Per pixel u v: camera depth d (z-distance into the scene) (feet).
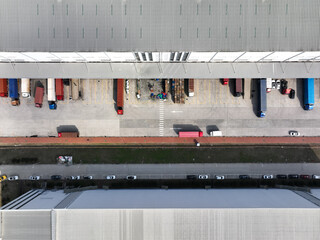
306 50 124.16
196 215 134.92
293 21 124.47
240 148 163.84
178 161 163.73
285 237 133.28
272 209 133.69
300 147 163.43
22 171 163.43
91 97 164.14
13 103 159.74
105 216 134.10
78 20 126.31
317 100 164.14
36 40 126.52
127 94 163.94
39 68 148.25
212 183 162.71
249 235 134.00
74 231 133.08
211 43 125.90
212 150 163.84
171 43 126.31
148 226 134.72
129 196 149.07
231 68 147.95
